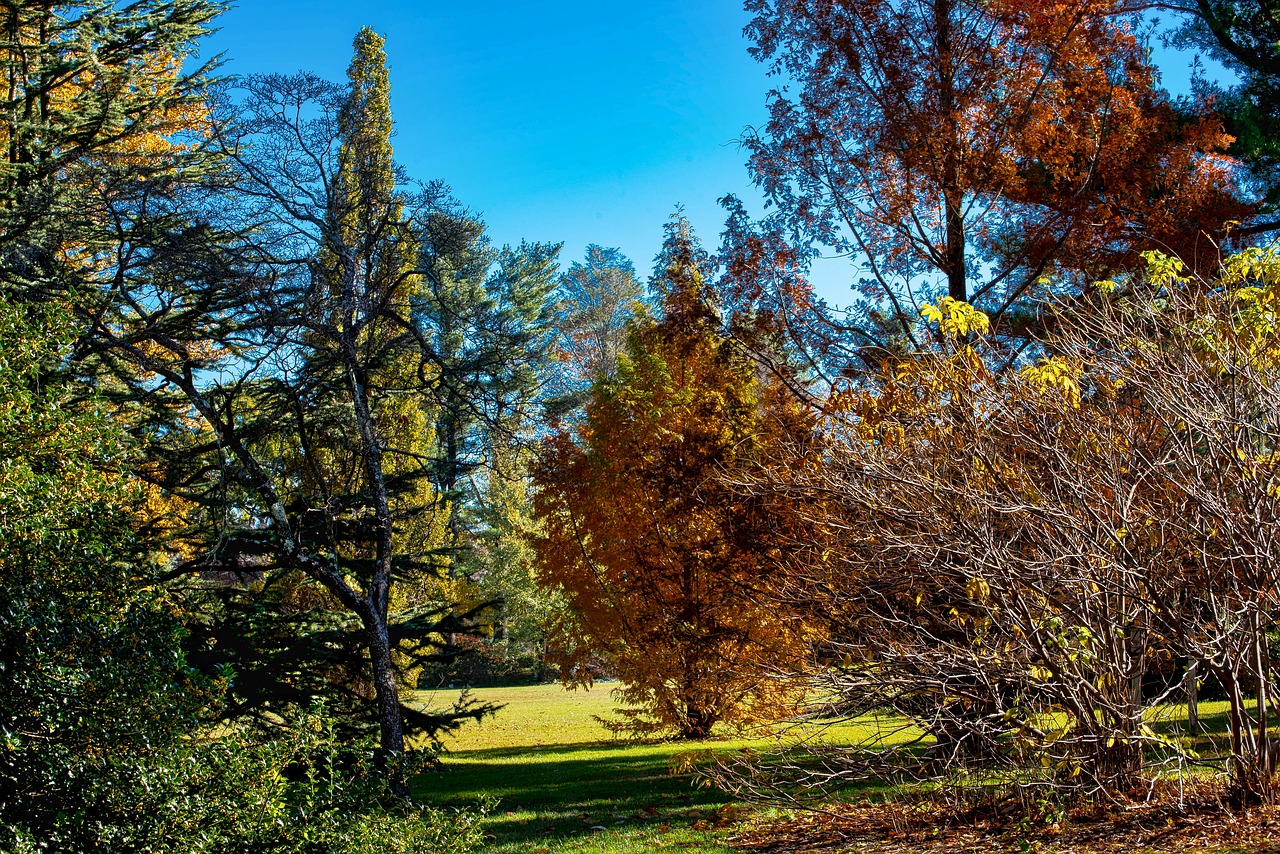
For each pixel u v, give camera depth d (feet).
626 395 51.90
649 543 51.70
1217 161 41.32
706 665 48.93
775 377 43.86
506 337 43.80
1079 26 39.83
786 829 25.67
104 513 20.57
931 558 21.54
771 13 42.47
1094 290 37.35
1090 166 39.83
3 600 18.38
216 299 39.34
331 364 41.63
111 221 39.88
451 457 58.54
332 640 45.16
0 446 19.98
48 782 17.57
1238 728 20.83
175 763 17.63
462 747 62.80
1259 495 20.08
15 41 42.19
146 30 43.96
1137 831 20.11
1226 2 47.75
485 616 104.01
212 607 43.62
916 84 40.42
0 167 39.06
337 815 20.12
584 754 53.52
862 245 43.01
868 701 23.24
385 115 44.21
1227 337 21.70
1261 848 17.66
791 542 30.19
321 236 40.11
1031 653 21.47
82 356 38.68
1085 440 21.99
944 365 24.25
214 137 39.73
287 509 46.96
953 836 22.26
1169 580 20.92
